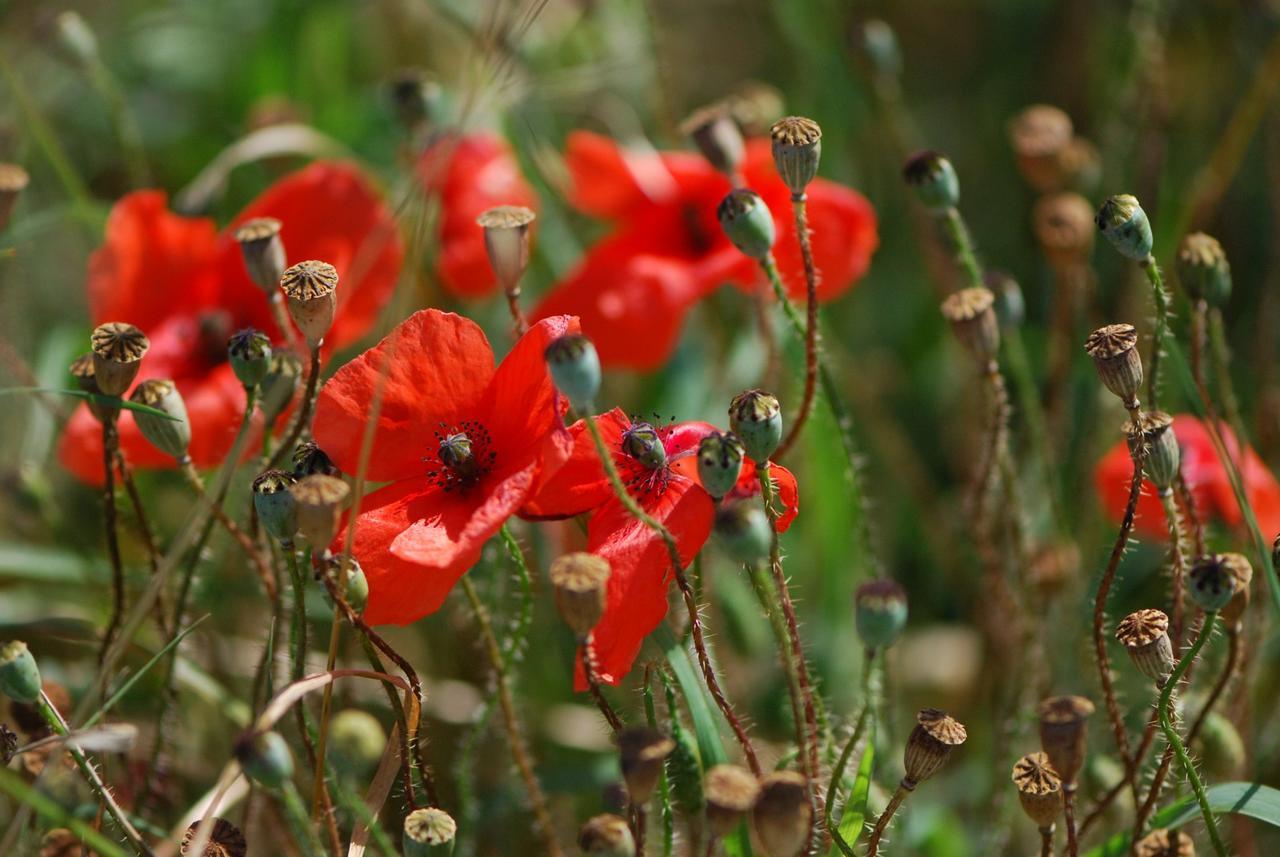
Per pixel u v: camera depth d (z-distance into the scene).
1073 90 1.68
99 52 1.64
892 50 1.39
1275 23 1.42
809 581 1.37
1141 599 1.36
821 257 1.29
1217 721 1.20
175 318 1.28
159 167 1.62
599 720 1.31
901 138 1.40
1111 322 1.39
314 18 1.64
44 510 1.33
